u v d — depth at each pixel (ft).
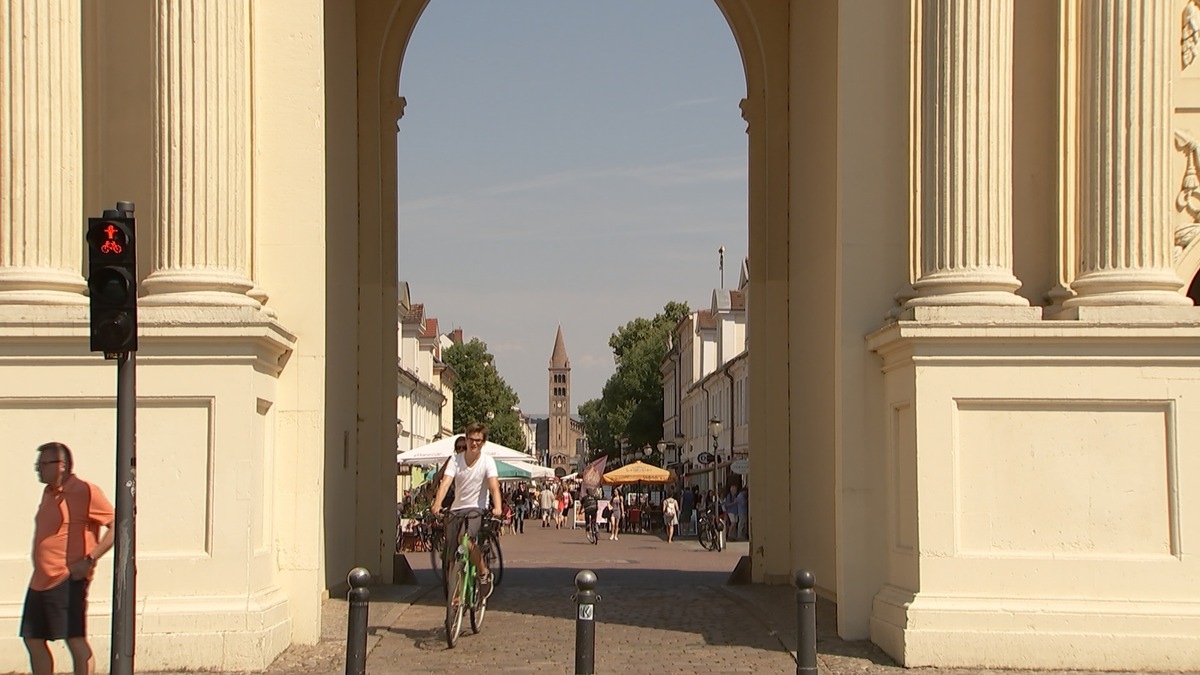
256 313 47.75
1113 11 50.98
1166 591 48.03
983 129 50.65
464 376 426.10
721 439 288.92
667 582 82.99
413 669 47.60
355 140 72.59
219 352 47.65
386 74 77.87
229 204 50.31
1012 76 53.01
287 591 51.42
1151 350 48.49
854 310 52.90
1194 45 55.06
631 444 441.68
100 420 47.65
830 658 49.37
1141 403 48.60
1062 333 48.37
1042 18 53.83
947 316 48.88
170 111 50.03
